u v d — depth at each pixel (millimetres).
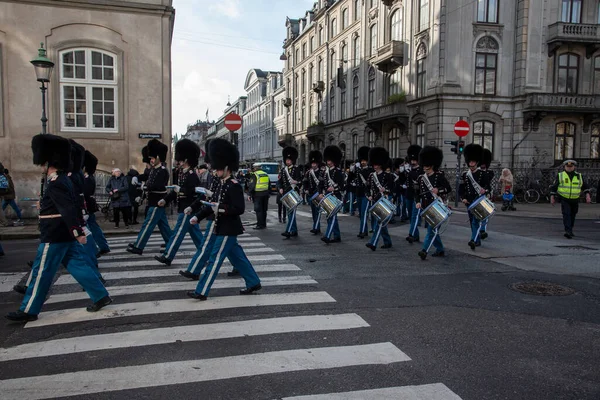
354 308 5852
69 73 15398
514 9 27156
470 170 9914
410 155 14625
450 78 26625
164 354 4457
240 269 6414
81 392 3732
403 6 30391
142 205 16453
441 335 4961
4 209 13555
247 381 3910
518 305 6027
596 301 6215
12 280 7371
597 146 28250
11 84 14852
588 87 27703
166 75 16219
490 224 14742
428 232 8867
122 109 15797
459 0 26500
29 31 14898
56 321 5395
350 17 39188
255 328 5129
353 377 3982
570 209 11719
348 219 16234
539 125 26984
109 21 15562
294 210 11383
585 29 26406
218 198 6062
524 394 3719
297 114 54625
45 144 5285
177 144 8484
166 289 6691
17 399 3621
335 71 42625
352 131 39188
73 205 5340
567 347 4676
